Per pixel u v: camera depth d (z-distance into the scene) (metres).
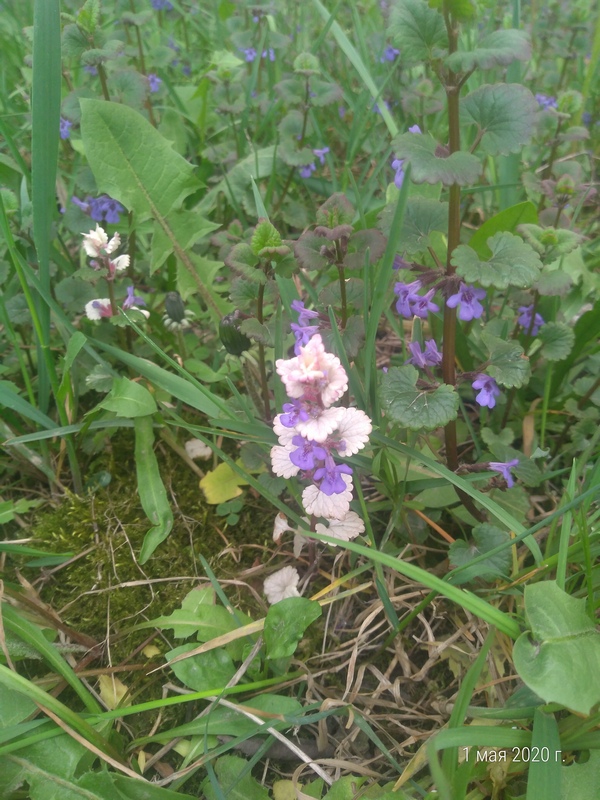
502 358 0.20
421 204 0.20
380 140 0.42
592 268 0.32
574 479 0.20
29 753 0.17
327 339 0.21
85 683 0.20
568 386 0.28
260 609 0.23
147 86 0.31
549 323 0.24
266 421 0.25
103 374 0.27
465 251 0.18
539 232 0.23
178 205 0.29
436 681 0.21
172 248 0.29
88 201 0.30
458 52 0.16
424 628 0.22
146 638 0.22
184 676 0.20
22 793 0.17
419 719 0.20
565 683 0.15
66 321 0.25
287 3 0.54
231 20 0.50
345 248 0.20
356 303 0.22
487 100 0.18
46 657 0.19
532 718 0.17
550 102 0.41
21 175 0.31
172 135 0.38
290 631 0.19
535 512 0.25
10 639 0.19
